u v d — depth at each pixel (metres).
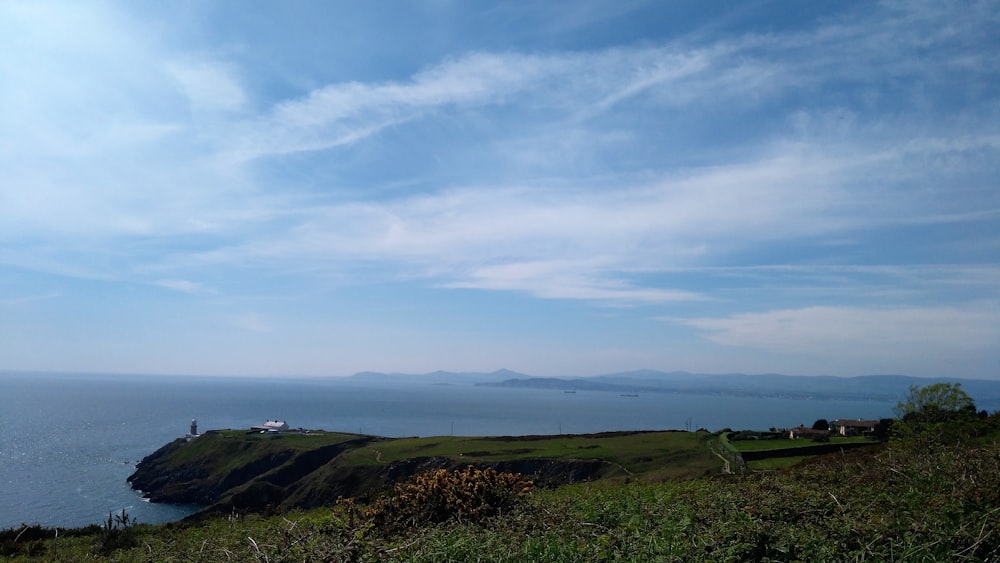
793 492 11.19
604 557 8.13
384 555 8.65
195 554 10.84
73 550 16.66
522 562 8.23
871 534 8.12
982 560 7.44
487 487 12.86
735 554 7.84
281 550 9.32
